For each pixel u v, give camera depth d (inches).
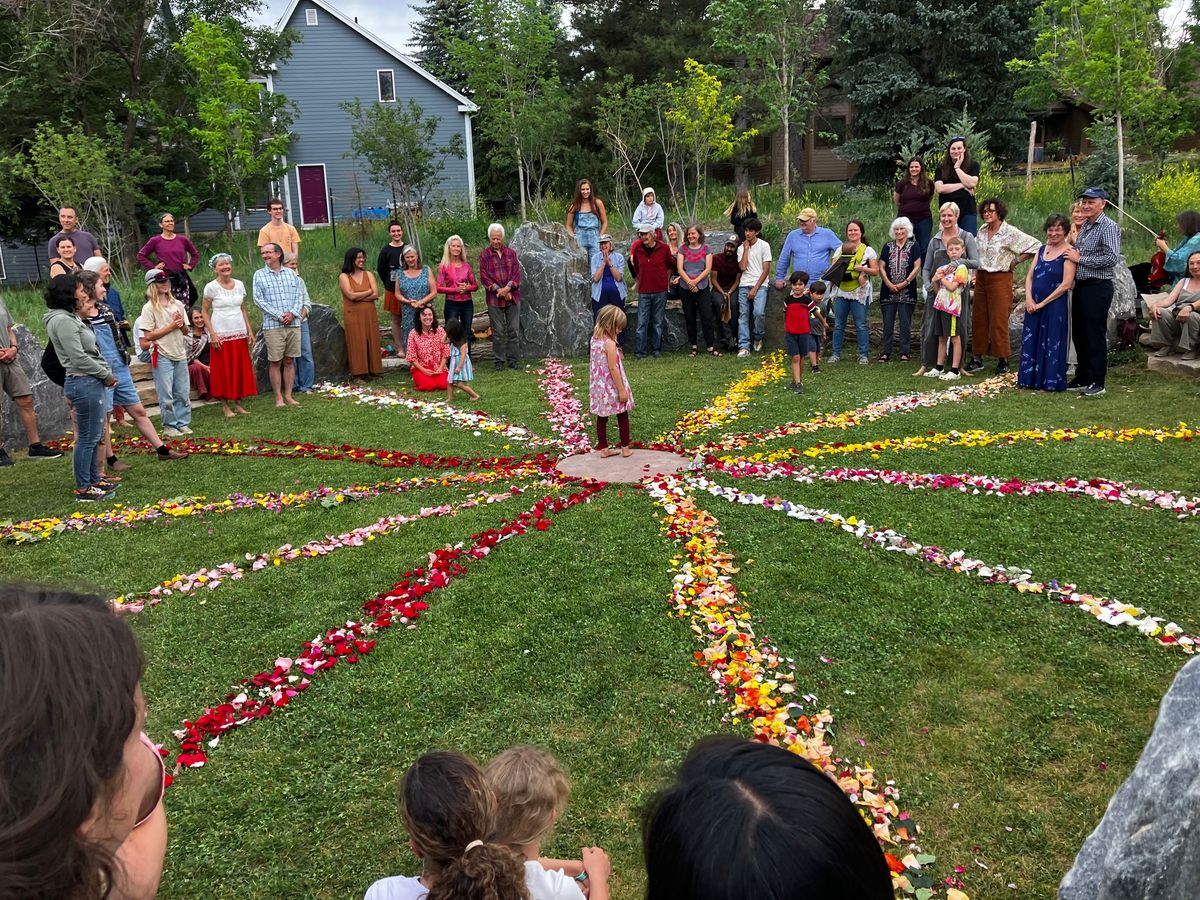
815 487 285.6
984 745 151.7
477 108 973.2
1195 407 356.2
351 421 416.2
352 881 127.8
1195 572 210.4
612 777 148.0
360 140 1023.0
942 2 824.9
